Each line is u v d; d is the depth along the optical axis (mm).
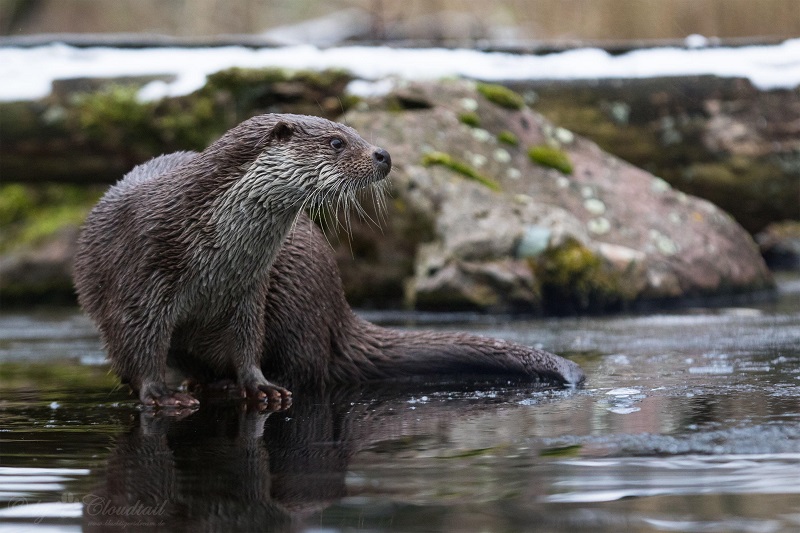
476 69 19531
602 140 19359
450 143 16953
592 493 5410
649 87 19406
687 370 9633
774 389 8367
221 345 9758
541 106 19328
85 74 19047
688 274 16406
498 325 13859
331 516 5141
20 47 19734
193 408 8906
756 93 19375
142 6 45844
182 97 18750
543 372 9625
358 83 18703
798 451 6160
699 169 19438
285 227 9469
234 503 5430
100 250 9508
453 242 15422
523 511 5121
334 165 9414
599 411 7691
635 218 16891
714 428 6809
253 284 9445
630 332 12781
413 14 32125
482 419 7629
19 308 19484
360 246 16547
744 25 26219
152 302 9102
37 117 18844
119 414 8570
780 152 19312
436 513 5125
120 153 19094
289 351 10000
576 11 28672
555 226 15539
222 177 9141
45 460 6539
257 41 19906
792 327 12836
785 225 22688
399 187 16203
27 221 21672
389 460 6312
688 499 5266
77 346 13695
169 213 9109
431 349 10227
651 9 27391
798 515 4957
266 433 7445
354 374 10289
